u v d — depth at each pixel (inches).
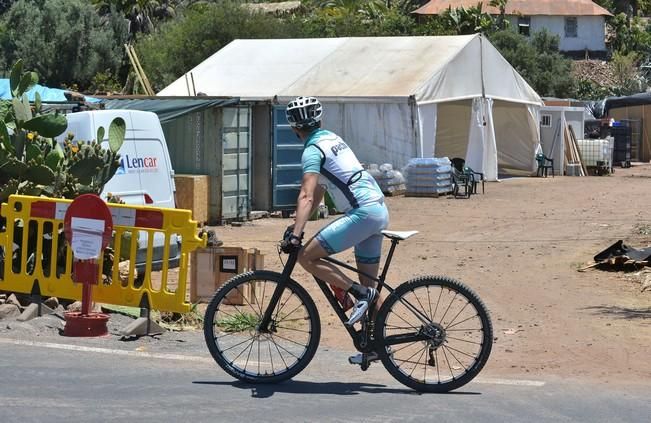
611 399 462.6
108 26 3253.0
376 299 463.8
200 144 1302.9
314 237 459.5
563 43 4778.5
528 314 698.2
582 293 784.3
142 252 756.6
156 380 484.7
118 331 602.2
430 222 1318.9
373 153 1845.5
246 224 1307.8
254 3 4419.3
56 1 3095.5
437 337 471.2
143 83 2091.5
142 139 851.4
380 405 442.0
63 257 668.7
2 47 3075.8
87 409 425.7
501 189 1877.5
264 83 1969.7
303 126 461.7
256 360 518.9
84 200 586.2
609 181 2100.1
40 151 691.4
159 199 862.5
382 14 3924.7
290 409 432.5
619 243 924.0
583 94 3809.1
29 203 642.8
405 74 1881.2
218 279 689.0
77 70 3080.7
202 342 581.0
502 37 3759.8
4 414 414.0
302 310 636.1
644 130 2883.9
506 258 981.2
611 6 5585.6
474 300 467.2
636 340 612.4
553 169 2274.9
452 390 472.4
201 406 434.9
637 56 4635.8
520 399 459.2
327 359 549.3
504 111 2209.6
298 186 1407.5
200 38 2982.3
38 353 539.5
